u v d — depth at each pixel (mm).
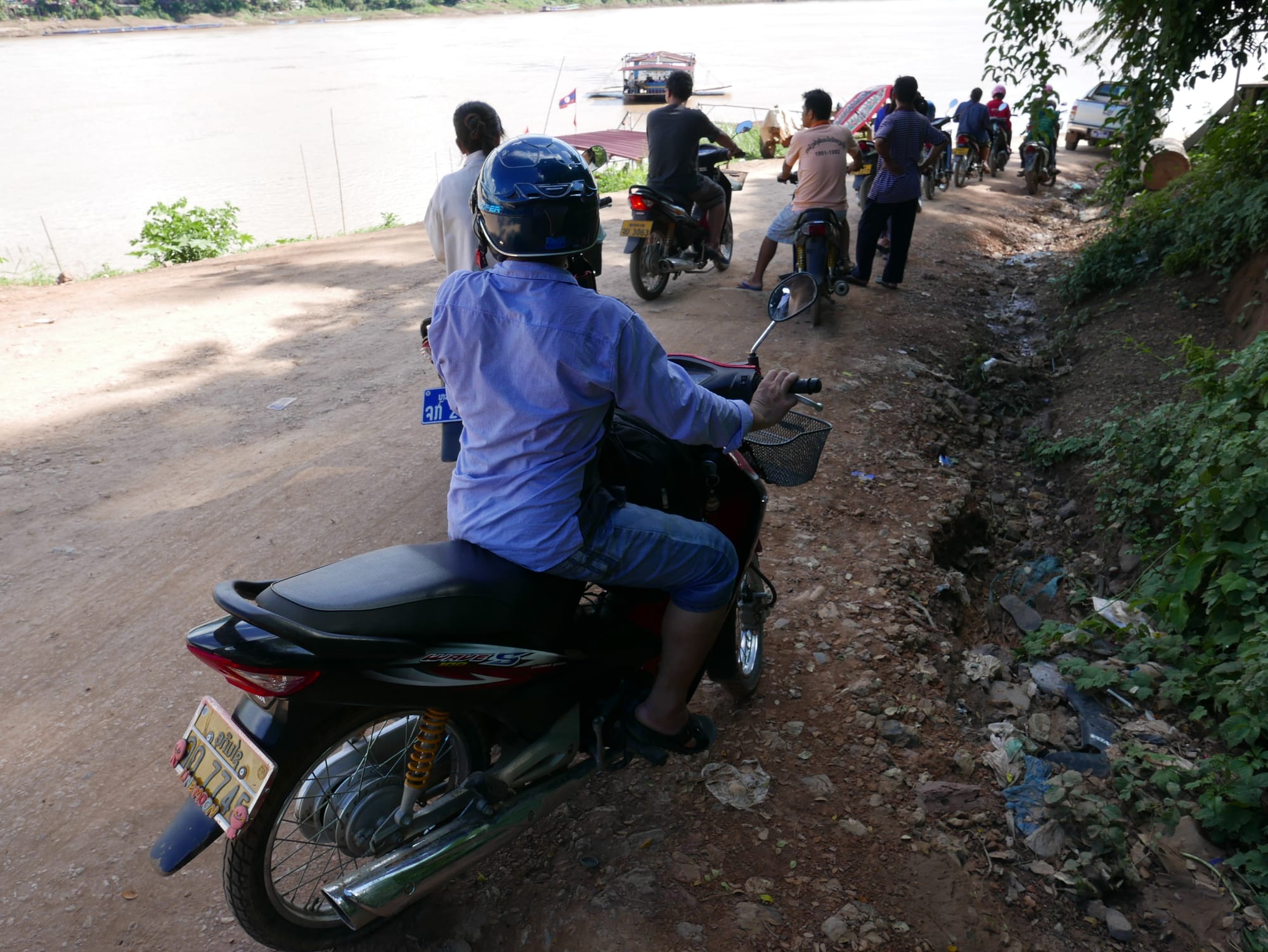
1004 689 3535
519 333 2020
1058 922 2516
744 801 2828
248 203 21516
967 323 8117
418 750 2230
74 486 4938
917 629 3717
